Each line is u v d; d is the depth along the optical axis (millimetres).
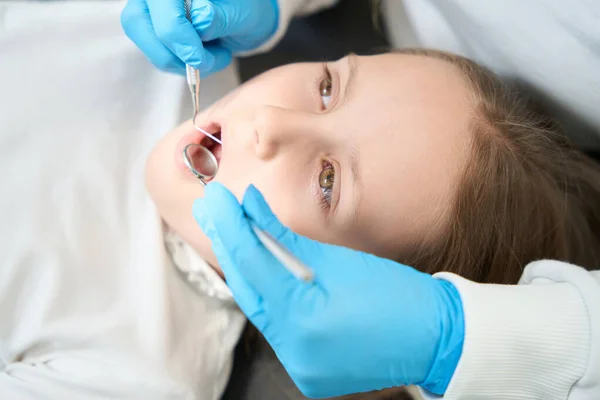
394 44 1298
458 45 1045
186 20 817
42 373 842
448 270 878
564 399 647
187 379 888
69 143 976
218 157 886
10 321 867
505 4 814
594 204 1123
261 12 985
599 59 771
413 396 1013
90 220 945
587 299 639
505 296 644
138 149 1036
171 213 881
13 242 887
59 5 1037
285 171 781
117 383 844
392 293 655
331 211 792
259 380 1045
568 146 998
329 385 679
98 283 911
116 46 1041
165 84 1073
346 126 786
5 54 979
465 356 620
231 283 670
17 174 932
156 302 898
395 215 801
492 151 854
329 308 644
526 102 980
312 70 909
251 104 854
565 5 742
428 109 812
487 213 864
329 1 1266
